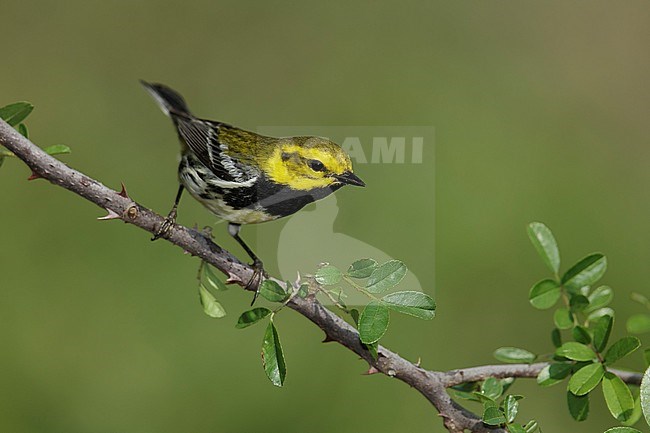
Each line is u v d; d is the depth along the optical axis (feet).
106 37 49.42
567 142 46.96
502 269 40.14
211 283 19.54
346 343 17.40
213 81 48.55
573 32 53.16
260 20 51.06
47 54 48.29
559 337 19.93
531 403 35.68
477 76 49.80
